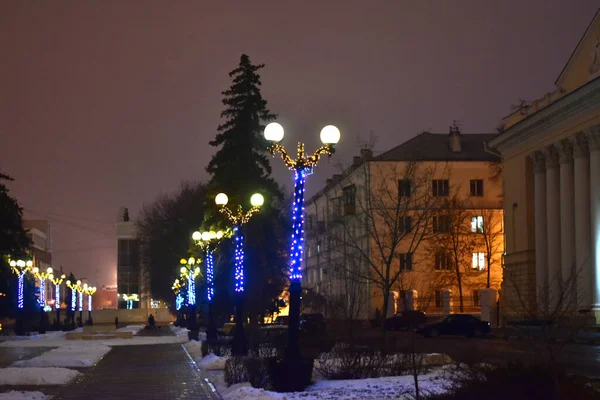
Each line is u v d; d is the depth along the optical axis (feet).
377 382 62.28
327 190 250.16
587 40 155.12
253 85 164.25
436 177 227.20
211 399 59.82
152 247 282.15
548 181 170.60
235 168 161.68
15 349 137.28
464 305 220.84
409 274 207.31
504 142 190.90
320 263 229.25
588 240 152.25
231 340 96.48
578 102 150.20
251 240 165.99
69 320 282.77
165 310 368.48
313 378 67.82
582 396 40.27
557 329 48.14
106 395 63.05
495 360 80.33
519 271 182.39
